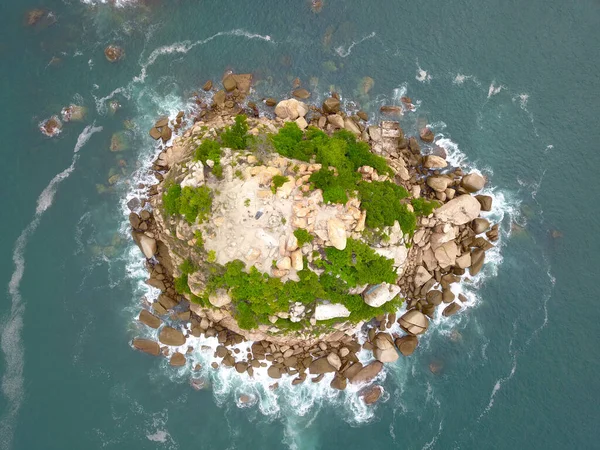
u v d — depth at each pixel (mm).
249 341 45062
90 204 45969
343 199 39156
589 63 52094
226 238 38875
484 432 45250
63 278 44719
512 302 47844
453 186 48562
